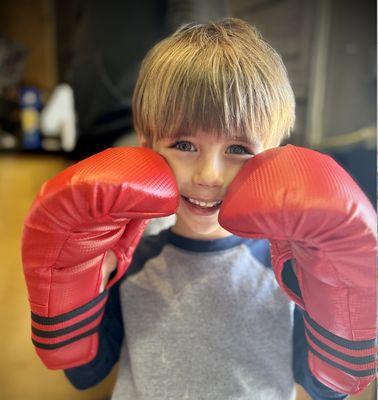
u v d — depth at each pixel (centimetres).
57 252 49
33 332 56
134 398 66
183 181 57
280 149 52
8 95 421
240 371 64
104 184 46
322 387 59
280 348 66
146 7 146
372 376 50
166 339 66
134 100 66
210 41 57
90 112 164
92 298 56
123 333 73
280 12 168
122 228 52
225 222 48
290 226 44
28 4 405
